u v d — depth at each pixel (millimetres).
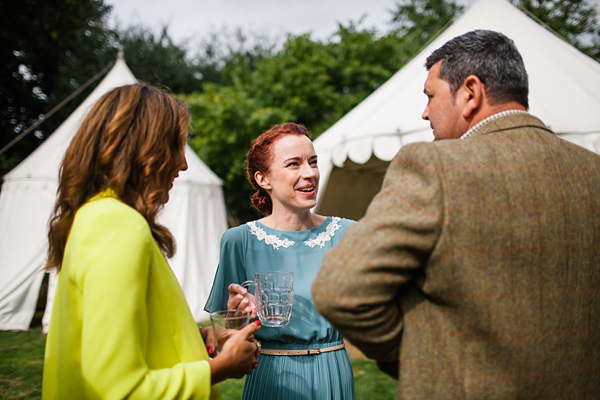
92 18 15266
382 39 16094
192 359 1088
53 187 6000
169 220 6180
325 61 15281
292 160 1774
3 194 6270
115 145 1060
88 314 904
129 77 7363
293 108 14570
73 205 1063
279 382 1634
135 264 948
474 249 959
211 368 1089
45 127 13750
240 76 17344
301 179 1784
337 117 14633
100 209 987
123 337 902
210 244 6488
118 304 907
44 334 5484
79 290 973
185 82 18547
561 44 4520
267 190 1918
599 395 1048
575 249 1004
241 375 1185
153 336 1026
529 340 961
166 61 18000
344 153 4441
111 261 925
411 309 1062
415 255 978
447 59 1185
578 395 1012
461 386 980
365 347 1047
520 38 4504
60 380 982
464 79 1144
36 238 5840
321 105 15070
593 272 1023
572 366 1002
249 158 1938
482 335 972
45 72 14352
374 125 4293
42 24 12781
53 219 1118
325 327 1676
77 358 966
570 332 996
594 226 1027
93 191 1072
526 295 966
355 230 1017
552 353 977
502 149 1034
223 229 6973
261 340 1696
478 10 4996
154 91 1156
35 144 13648
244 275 1819
